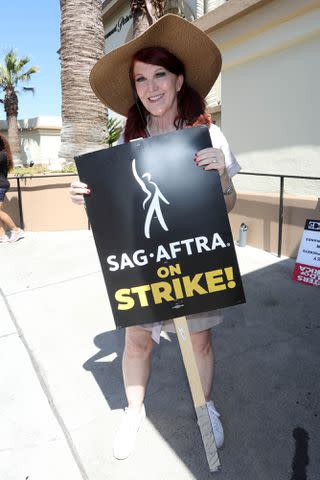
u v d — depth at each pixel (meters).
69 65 6.54
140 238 1.58
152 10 7.78
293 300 3.42
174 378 2.45
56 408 2.22
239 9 4.56
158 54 1.65
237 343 2.79
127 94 2.01
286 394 2.25
